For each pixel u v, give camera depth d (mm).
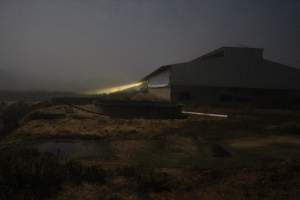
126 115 20453
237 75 32344
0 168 5980
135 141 11250
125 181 6148
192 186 5969
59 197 5199
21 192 5199
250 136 12680
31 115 18406
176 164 7707
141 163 7773
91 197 5254
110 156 8617
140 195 5434
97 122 16609
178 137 12281
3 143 11148
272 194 5523
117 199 5203
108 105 20719
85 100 31250
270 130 14234
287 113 24438
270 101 32906
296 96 33438
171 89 30562
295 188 5797
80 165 6867
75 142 10969
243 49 32625
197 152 9367
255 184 6062
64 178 5984
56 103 29109
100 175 6312
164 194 5520
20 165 6180
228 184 6098
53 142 10914
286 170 6875
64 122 16297
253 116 21422
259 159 8367
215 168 7289
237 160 8227
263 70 33000
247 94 32406
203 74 31484
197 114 22641
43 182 5543
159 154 8992
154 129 14453
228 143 11078
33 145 10352
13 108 27078
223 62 32125
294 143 11078
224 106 31469
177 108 20766
